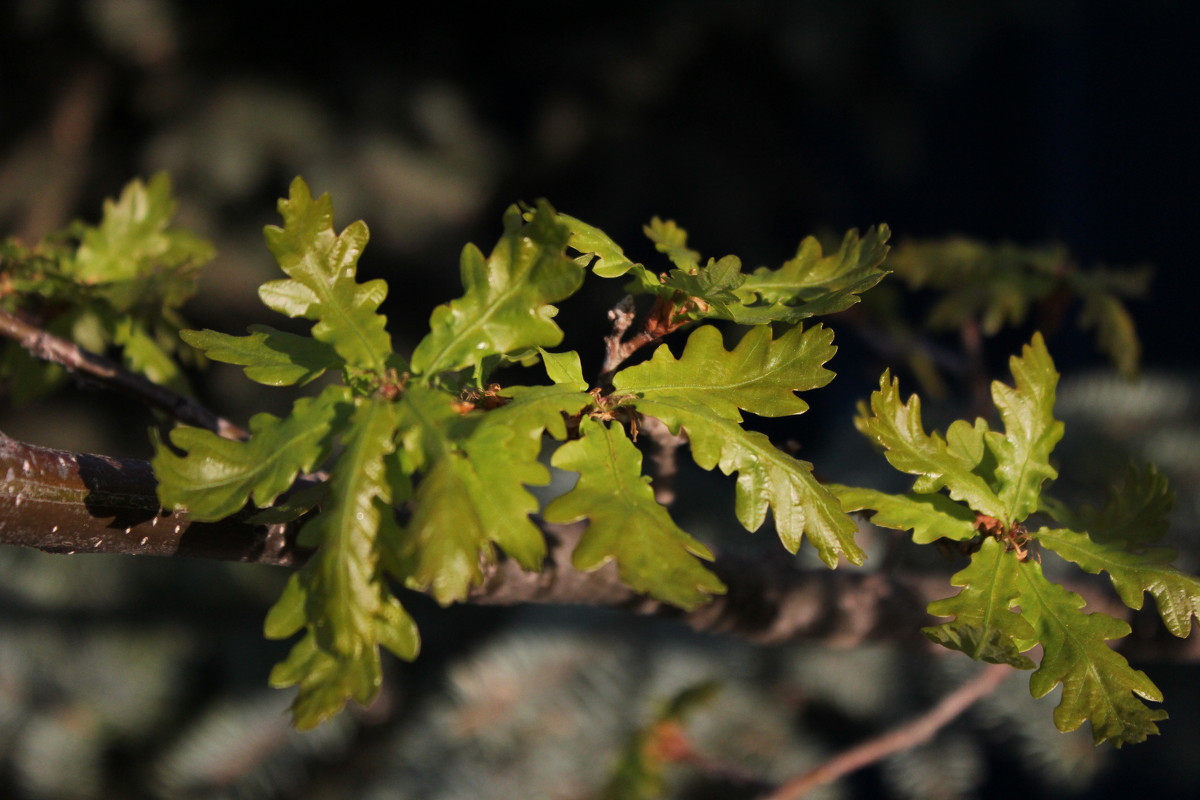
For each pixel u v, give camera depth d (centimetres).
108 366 108
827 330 93
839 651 210
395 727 234
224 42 409
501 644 211
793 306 95
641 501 88
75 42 408
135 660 257
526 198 432
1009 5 415
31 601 257
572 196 432
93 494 94
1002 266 142
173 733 253
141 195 118
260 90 395
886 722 206
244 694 258
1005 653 91
